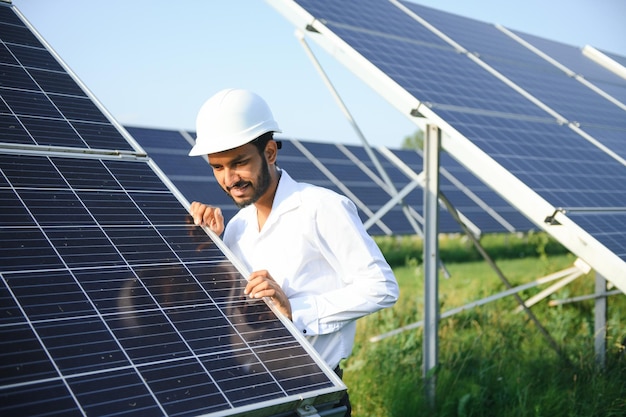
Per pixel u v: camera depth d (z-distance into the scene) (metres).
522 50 11.73
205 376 2.67
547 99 9.52
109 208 3.55
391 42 8.59
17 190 3.37
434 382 6.95
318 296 3.51
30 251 3.01
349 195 15.46
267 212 3.69
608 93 11.22
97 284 2.97
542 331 8.23
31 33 4.95
